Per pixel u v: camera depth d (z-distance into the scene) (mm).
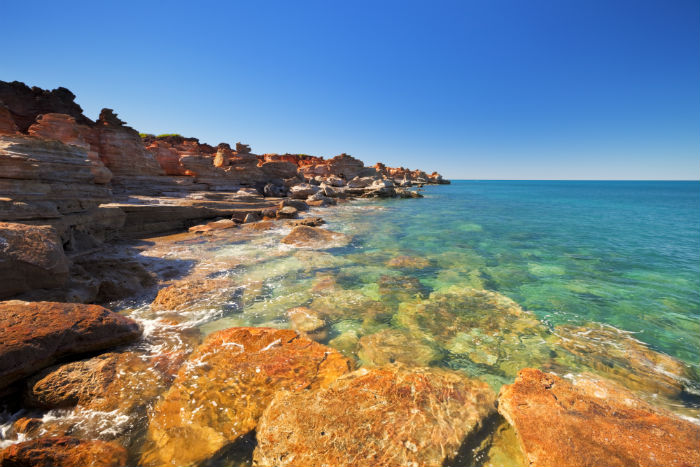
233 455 4090
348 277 11469
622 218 30875
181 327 7410
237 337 6539
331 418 4363
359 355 6512
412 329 7660
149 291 9492
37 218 9984
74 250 11031
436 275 12008
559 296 10039
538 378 5434
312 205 38844
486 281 11422
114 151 25109
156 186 27438
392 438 4105
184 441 4199
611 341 7254
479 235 20891
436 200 56094
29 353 5016
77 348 5695
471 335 7422
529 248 17062
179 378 5344
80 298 7867
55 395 4738
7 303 5867
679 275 12289
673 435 4203
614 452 3916
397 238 19406
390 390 4961
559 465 3768
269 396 4977
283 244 16422
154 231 19266
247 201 30812
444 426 4363
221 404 4809
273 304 8961
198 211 22750
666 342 7273
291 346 6324
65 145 12000
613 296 10055
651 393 5504
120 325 6453
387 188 59250
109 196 14438
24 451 3688
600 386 5422
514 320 8188
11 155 9867
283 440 4059
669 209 40969
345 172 78750
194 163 32938
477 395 5043
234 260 13156
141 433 4324
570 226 25297
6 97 23234
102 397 4848
